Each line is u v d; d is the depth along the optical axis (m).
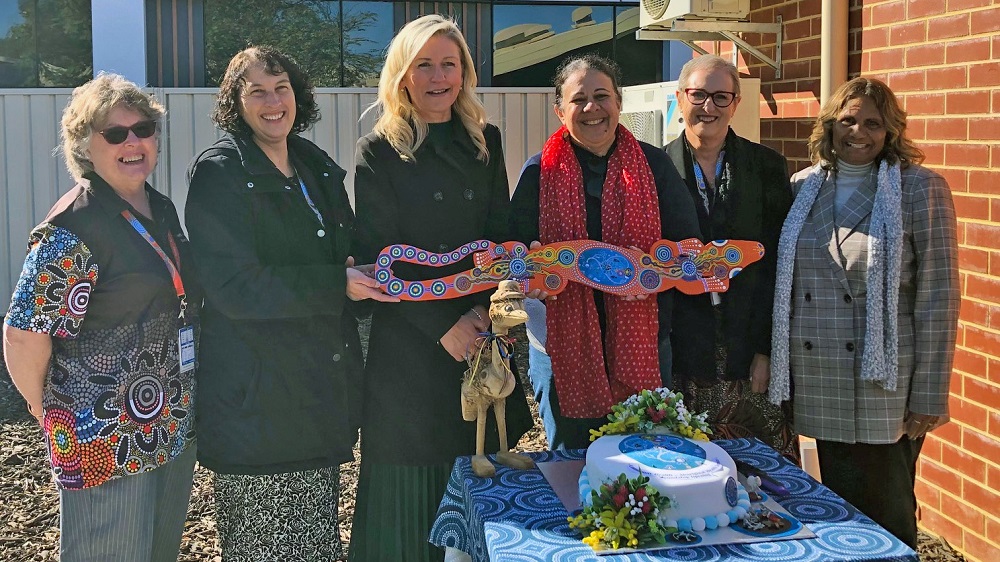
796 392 3.12
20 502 4.37
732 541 2.09
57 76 8.35
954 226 2.96
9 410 5.77
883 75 3.91
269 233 2.70
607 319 2.99
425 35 2.78
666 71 9.17
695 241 2.89
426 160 2.91
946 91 3.60
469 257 2.93
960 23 3.50
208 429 2.73
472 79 2.96
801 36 4.33
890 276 2.91
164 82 8.34
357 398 2.96
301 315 2.66
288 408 2.73
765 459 2.67
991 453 3.52
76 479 2.50
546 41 8.91
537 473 2.55
